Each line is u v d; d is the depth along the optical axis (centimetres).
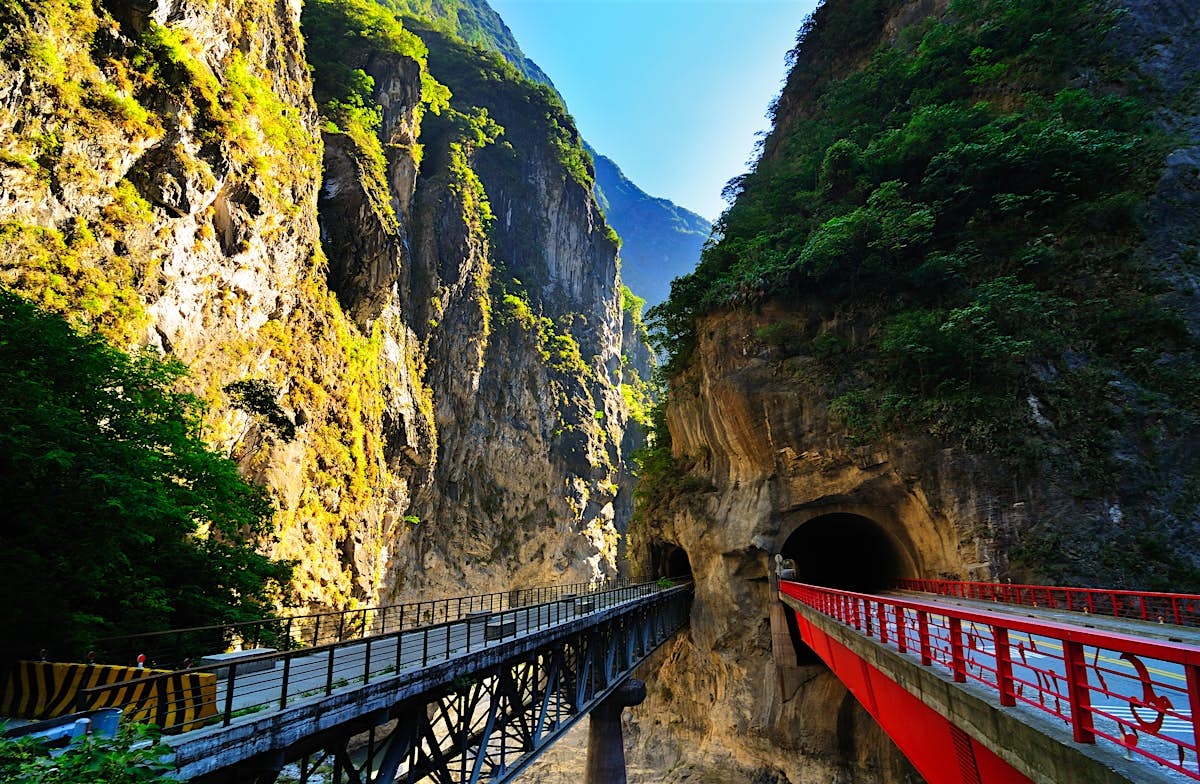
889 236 3306
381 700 1134
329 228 6112
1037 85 3619
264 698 1148
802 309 3709
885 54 4572
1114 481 2527
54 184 3170
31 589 1268
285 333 4984
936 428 2916
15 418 1255
